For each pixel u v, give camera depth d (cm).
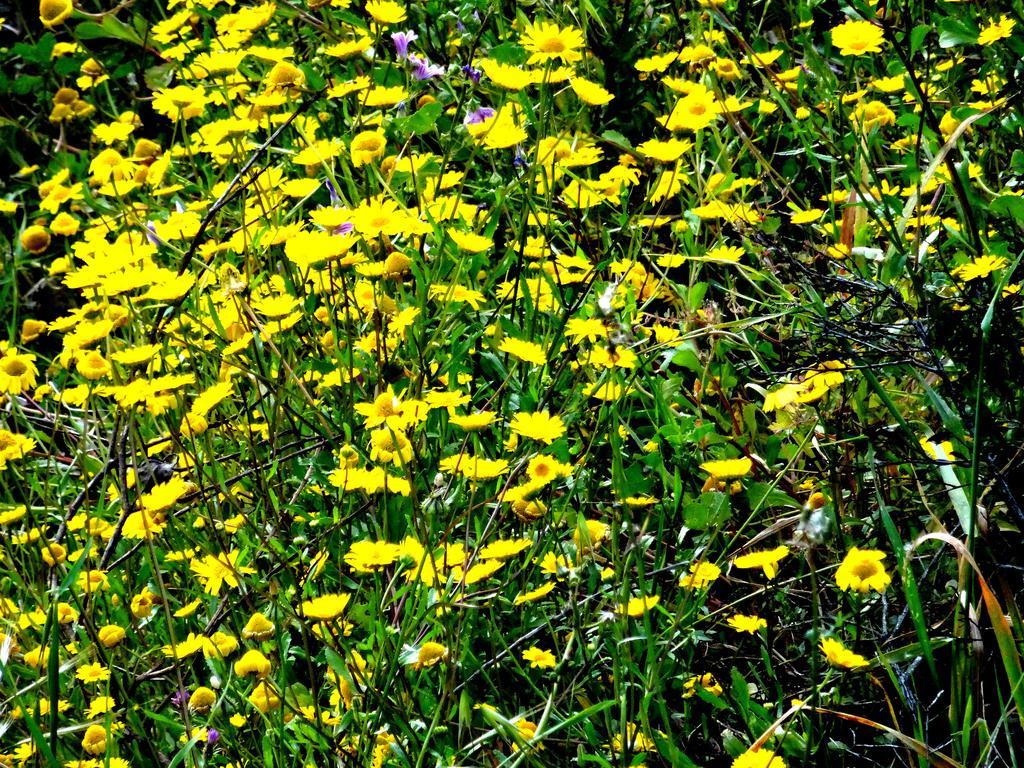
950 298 199
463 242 211
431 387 214
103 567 209
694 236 230
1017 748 186
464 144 231
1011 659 178
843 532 198
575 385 209
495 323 219
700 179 231
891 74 236
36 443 240
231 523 204
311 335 226
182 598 211
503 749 190
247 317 216
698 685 191
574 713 188
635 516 203
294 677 194
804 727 187
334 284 221
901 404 203
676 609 194
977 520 188
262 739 190
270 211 228
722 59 240
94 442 238
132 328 221
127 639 208
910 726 188
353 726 187
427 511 198
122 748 195
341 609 185
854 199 222
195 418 209
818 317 202
